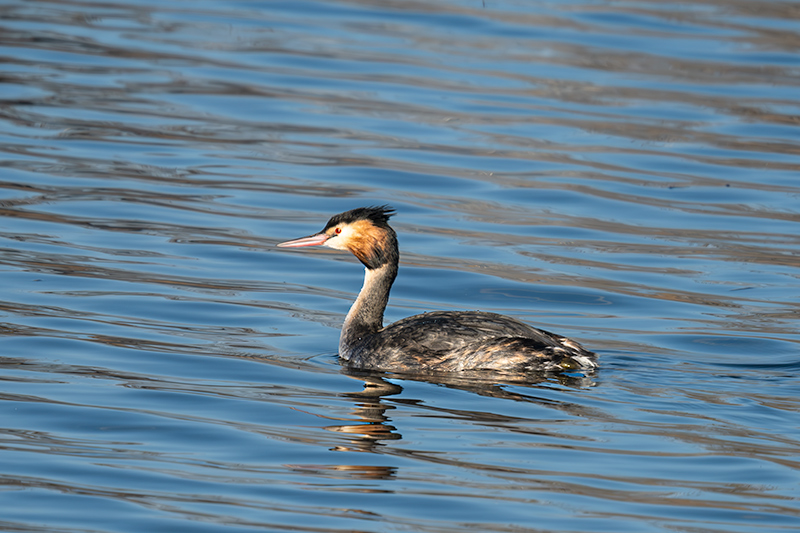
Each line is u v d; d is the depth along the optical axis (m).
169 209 19.42
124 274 16.38
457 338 12.86
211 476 9.88
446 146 23.41
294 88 26.75
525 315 15.50
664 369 12.99
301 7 34.31
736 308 15.78
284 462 10.20
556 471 9.98
